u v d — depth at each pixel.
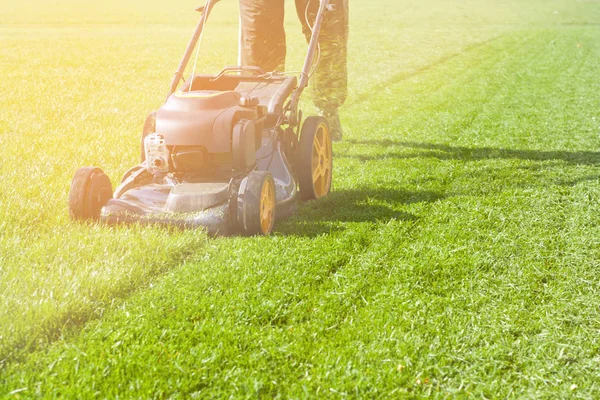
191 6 47.97
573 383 3.42
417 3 50.62
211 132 5.25
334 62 8.47
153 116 5.96
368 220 5.77
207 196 5.14
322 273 4.56
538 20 41.31
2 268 4.38
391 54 21.25
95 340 3.58
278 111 6.01
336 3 8.02
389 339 3.68
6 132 9.07
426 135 9.61
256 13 6.93
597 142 9.30
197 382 3.23
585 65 19.66
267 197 5.37
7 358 3.37
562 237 5.50
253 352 3.53
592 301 4.36
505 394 3.31
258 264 4.59
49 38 26.53
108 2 49.94
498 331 3.88
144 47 23.30
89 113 10.88
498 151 8.65
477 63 19.58
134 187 5.60
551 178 7.33
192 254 4.80
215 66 18.17
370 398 3.20
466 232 5.52
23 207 5.64
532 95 13.77
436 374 3.43
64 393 3.08
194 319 3.87
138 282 4.32
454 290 4.43
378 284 4.46
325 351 3.57
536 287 4.55
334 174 7.39
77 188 5.17
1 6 44.88
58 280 4.14
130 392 3.12
